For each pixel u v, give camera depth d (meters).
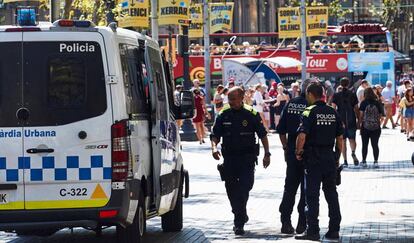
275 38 139.00
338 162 28.09
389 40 123.00
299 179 29.06
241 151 28.95
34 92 23.34
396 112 119.12
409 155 61.94
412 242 27.50
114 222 23.27
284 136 29.05
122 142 23.27
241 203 29.14
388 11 182.12
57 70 23.36
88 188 23.23
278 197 39.84
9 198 23.31
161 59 28.61
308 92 27.72
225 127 28.97
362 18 191.62
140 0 64.19
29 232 25.78
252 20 156.12
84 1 67.19
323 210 35.31
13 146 23.30
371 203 37.31
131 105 24.23
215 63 116.44
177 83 115.38
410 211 34.78
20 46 23.38
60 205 23.22
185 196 30.81
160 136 26.73
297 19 100.12
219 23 93.19
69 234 30.55
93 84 23.30
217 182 46.88
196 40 130.38
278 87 90.56
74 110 23.30
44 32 23.38
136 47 25.72
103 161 23.22
